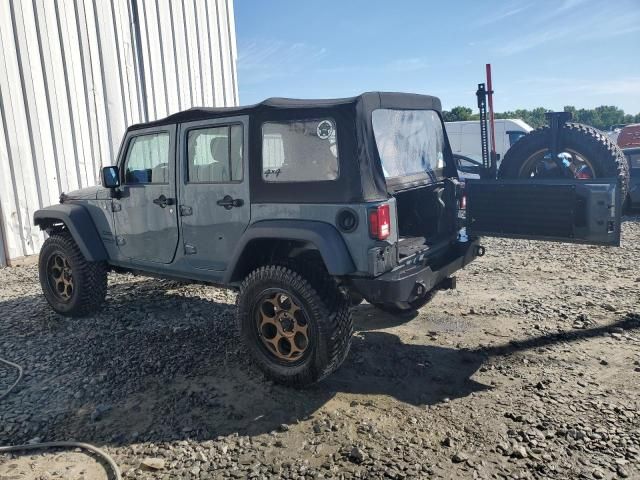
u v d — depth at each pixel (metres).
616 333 4.71
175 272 4.77
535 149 5.46
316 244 3.57
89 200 5.46
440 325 5.09
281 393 3.82
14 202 8.45
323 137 3.63
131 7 10.36
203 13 12.17
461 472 2.86
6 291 7.01
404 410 3.53
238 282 4.21
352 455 3.00
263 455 3.09
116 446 3.24
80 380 4.15
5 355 4.72
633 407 3.45
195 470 2.96
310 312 3.61
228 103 13.14
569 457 2.96
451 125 17.00
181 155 4.47
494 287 6.33
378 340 4.74
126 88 10.28
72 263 5.46
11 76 8.30
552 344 4.54
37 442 3.31
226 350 4.61
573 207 4.19
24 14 8.46
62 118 9.12
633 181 11.14
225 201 4.17
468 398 3.66
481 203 4.66
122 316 5.63
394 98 4.05
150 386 3.99
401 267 3.83
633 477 2.77
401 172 4.29
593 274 6.79
